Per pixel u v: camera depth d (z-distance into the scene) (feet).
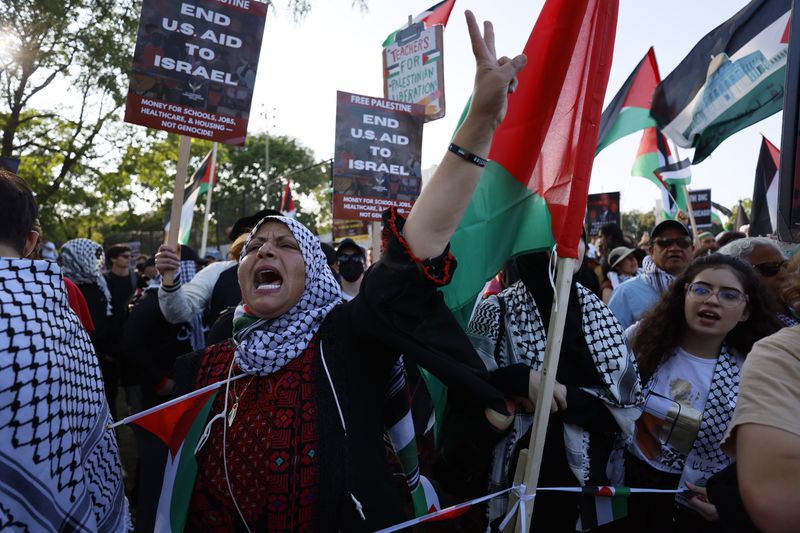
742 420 4.32
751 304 8.65
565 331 8.24
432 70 17.57
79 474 5.08
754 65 13.91
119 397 28.07
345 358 6.15
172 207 11.41
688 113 15.26
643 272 13.83
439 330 5.88
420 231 5.65
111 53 50.65
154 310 13.29
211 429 6.22
